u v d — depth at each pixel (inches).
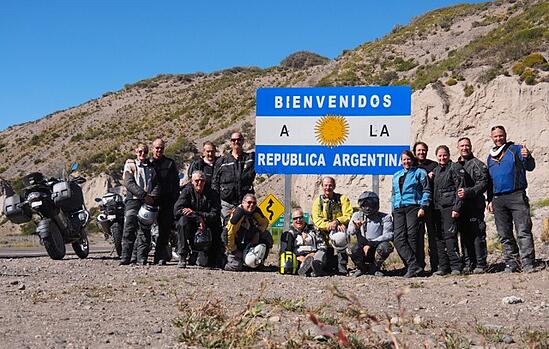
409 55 2039.9
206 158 439.2
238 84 3147.1
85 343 186.2
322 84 2086.6
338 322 216.4
